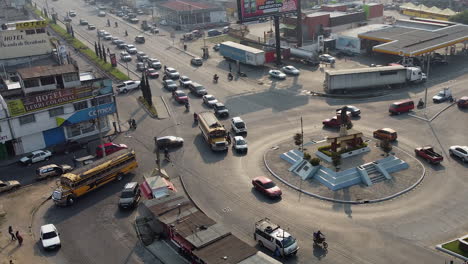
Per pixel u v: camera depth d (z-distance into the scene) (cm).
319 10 16725
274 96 9488
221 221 5244
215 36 15450
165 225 4850
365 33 12381
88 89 7781
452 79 9962
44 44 12731
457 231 4794
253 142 7369
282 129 7788
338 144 6394
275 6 11119
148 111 9106
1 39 12156
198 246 4222
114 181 6381
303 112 8506
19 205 5931
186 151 7225
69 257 4794
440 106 8369
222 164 6700
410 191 5628
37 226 5425
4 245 5038
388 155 6269
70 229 5319
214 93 9925
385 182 5828
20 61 12569
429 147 6462
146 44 14988
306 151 6594
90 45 15238
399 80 9438
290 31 14100
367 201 5441
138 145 7588
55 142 7831
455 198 5422
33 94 7662
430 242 4638
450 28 12100
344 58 12175
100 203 5856
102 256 4778
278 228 4712
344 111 6394
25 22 12350
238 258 4031
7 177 6769
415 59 11256
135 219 5438
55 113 7619
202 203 5662
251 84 10375
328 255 4528
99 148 7156
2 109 7069
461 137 7075
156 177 6016
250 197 5741
